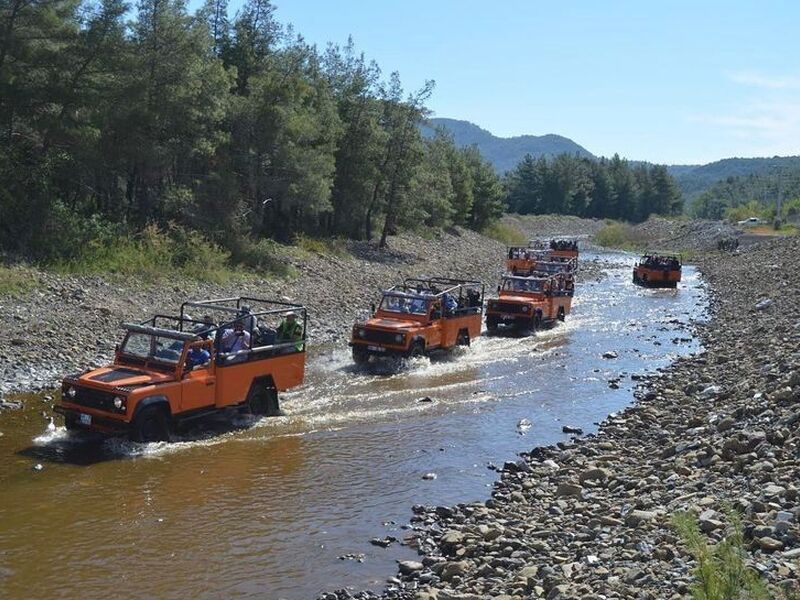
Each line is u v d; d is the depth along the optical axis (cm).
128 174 3234
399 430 1491
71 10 2773
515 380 1962
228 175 3431
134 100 2897
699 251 7606
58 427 1381
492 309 2716
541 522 1011
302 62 4100
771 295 3397
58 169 2848
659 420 1536
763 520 835
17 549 923
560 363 2197
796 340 2009
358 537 997
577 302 3712
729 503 906
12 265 2347
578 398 1791
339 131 4384
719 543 743
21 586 836
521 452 1373
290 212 4281
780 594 649
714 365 2038
